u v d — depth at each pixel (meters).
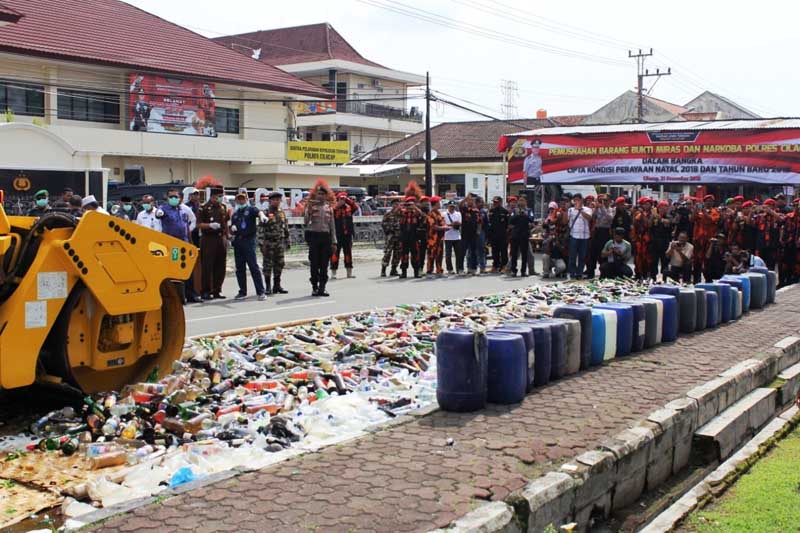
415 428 6.57
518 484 5.29
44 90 31.53
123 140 33.84
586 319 8.92
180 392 7.28
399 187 54.25
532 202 33.31
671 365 9.21
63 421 6.79
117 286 7.21
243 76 38.94
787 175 25.72
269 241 16.58
